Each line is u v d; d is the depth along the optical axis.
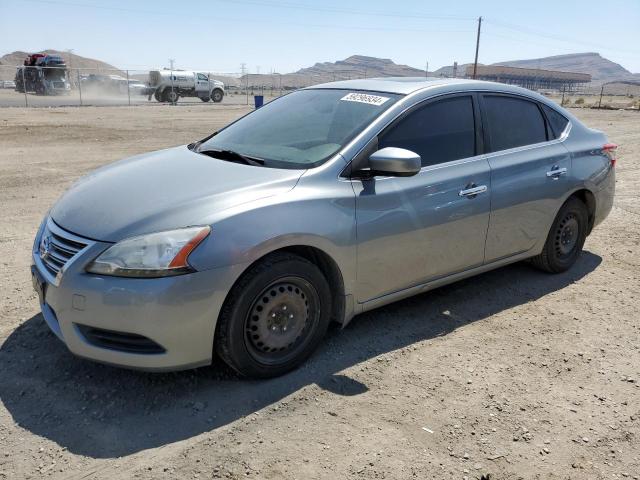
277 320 3.32
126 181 3.55
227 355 3.19
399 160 3.44
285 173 3.49
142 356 2.97
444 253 4.11
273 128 4.20
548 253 5.10
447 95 4.23
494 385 3.44
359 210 3.55
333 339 3.89
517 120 4.74
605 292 4.95
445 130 4.16
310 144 3.82
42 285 3.17
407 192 3.79
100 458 2.69
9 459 2.66
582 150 5.16
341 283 3.58
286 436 2.89
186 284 2.92
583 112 33.53
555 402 3.30
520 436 2.98
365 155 3.67
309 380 3.39
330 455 2.76
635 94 105.81
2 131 15.91
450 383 3.44
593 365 3.73
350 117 3.95
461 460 2.78
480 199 4.22
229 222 3.06
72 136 15.59
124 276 2.89
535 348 3.92
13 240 5.86
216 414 3.04
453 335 4.05
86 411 3.03
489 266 4.55
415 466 2.71
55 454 2.70
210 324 3.04
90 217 3.17
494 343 3.96
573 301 4.74
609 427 3.09
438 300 4.63
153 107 32.25
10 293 4.48
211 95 40.59
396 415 3.10
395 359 3.68
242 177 3.44
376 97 4.11
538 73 155.25
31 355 3.55
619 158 12.84
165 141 15.14
